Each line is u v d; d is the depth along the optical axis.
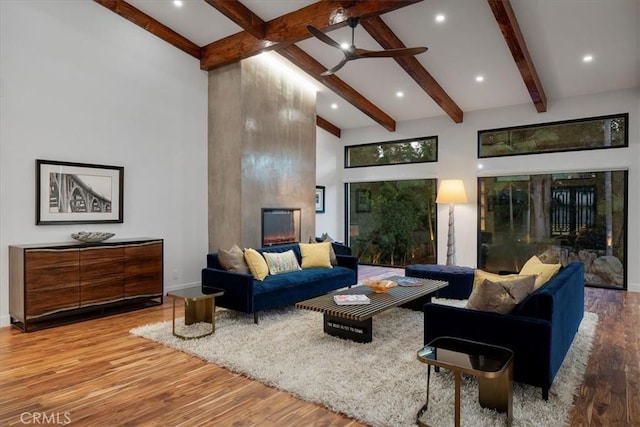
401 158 8.07
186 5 4.95
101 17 4.76
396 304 3.46
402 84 6.46
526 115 6.59
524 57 4.78
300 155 6.81
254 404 2.44
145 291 4.78
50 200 4.32
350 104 7.49
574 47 4.91
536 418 2.22
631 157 5.76
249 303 3.93
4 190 4.02
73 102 4.51
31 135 4.18
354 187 8.83
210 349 3.30
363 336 3.45
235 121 5.71
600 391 2.58
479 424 2.16
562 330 2.69
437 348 2.28
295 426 2.19
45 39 4.28
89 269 4.27
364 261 8.70
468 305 2.74
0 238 4.00
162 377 2.82
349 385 2.62
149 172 5.28
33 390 2.62
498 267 6.98
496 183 6.99
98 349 3.37
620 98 5.84
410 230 7.99
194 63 5.84
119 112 4.95
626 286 5.87
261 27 5.02
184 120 5.71
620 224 5.94
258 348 3.31
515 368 2.46
